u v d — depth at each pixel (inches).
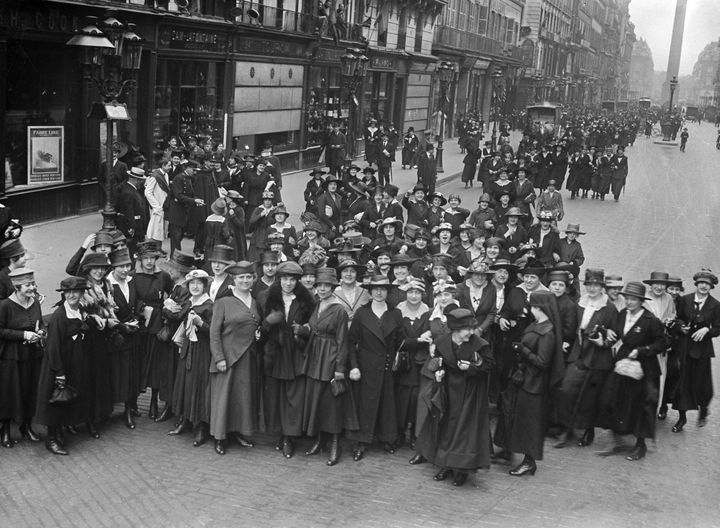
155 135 829.8
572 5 3720.5
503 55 2405.3
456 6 1946.4
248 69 991.6
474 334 302.0
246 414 327.9
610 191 1255.5
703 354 377.4
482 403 303.9
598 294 354.6
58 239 641.6
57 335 314.7
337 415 324.5
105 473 305.9
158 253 358.0
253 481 304.8
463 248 472.1
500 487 309.3
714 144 2529.5
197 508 280.8
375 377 329.1
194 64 887.1
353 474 315.9
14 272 319.6
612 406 346.3
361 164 1291.8
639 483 319.3
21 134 673.6
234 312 325.4
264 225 568.4
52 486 293.9
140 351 352.2
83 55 528.1
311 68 1179.9
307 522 273.9
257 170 711.7
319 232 498.9
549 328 315.6
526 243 532.7
